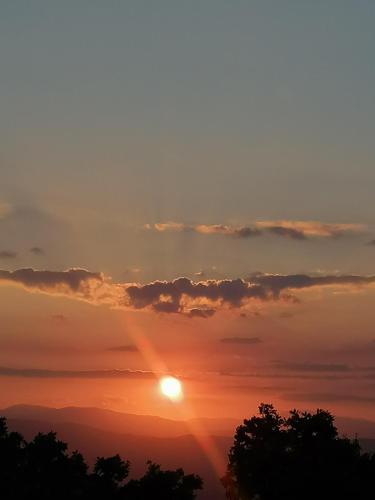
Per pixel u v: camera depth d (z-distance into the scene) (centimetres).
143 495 4253
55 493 4194
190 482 4378
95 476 4294
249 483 4997
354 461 4866
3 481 4162
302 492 4731
